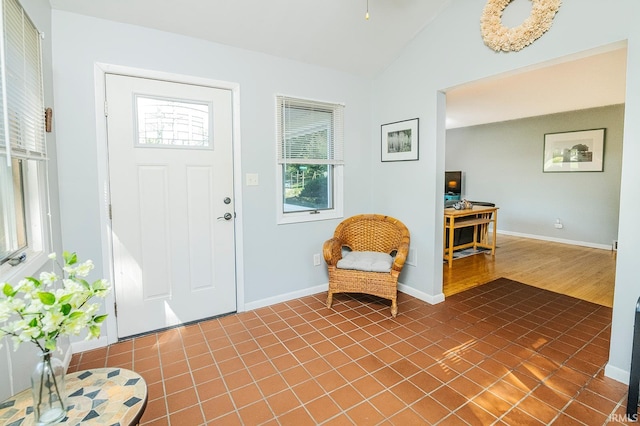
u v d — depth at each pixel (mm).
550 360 2166
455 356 2223
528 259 4906
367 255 3111
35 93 1773
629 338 1885
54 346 961
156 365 2127
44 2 1971
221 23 2496
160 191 2527
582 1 2006
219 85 2697
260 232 3016
